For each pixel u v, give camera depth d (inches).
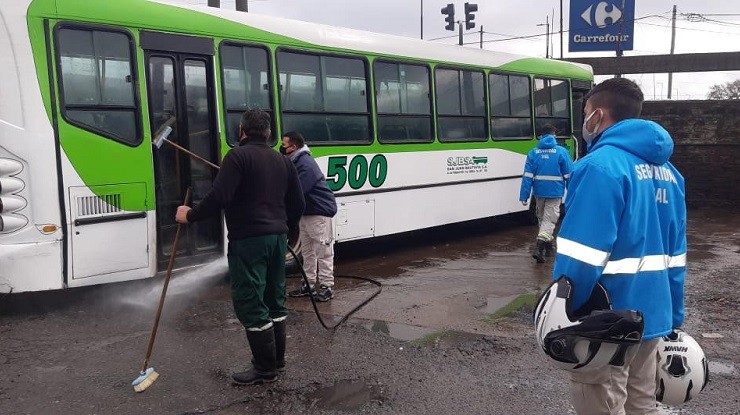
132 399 179.2
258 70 319.3
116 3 266.1
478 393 185.3
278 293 195.2
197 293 295.4
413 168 403.9
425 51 411.8
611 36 953.5
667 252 121.3
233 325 246.7
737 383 193.9
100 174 259.1
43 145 243.9
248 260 184.1
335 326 245.6
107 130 262.5
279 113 326.6
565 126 560.7
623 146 115.8
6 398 179.2
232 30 306.8
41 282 244.7
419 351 219.6
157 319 183.8
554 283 112.1
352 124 365.7
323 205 280.1
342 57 359.6
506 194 489.4
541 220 386.3
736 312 271.7
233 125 308.5
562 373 200.5
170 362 207.3
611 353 108.7
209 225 302.0
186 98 291.4
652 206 116.0
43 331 237.1
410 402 179.3
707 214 633.6
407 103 401.1
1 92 238.2
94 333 235.8
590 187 110.0
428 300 290.5
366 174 372.2
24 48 241.1
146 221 273.9
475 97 456.1
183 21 288.0
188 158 291.6
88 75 257.4
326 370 201.9
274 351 191.8
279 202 191.0
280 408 174.9
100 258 259.4
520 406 176.6
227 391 185.3
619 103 122.3
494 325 251.1
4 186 236.8
